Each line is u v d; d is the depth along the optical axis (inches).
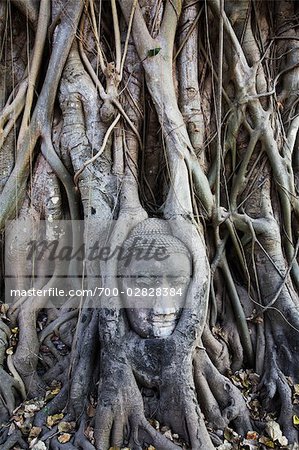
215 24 112.0
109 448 78.9
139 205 96.0
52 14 105.3
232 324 102.3
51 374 93.1
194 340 83.1
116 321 84.0
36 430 82.4
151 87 99.3
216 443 81.5
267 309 102.3
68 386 86.9
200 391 86.4
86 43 106.3
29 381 91.7
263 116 109.1
